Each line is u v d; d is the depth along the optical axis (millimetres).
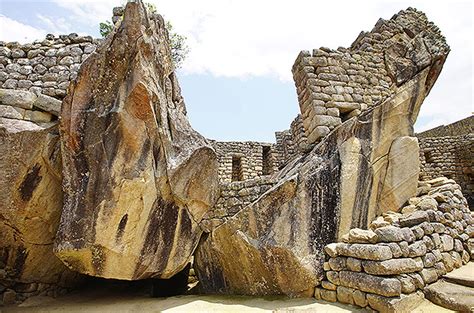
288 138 13609
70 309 5020
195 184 5301
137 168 4578
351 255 4430
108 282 7059
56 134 4910
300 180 5320
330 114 6465
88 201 4438
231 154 13852
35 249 5227
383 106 5941
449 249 5020
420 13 7996
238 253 5422
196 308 4746
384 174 5723
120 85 4695
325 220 5117
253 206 5449
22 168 4668
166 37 6117
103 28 9367
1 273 5188
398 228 4445
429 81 6590
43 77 5566
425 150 15000
